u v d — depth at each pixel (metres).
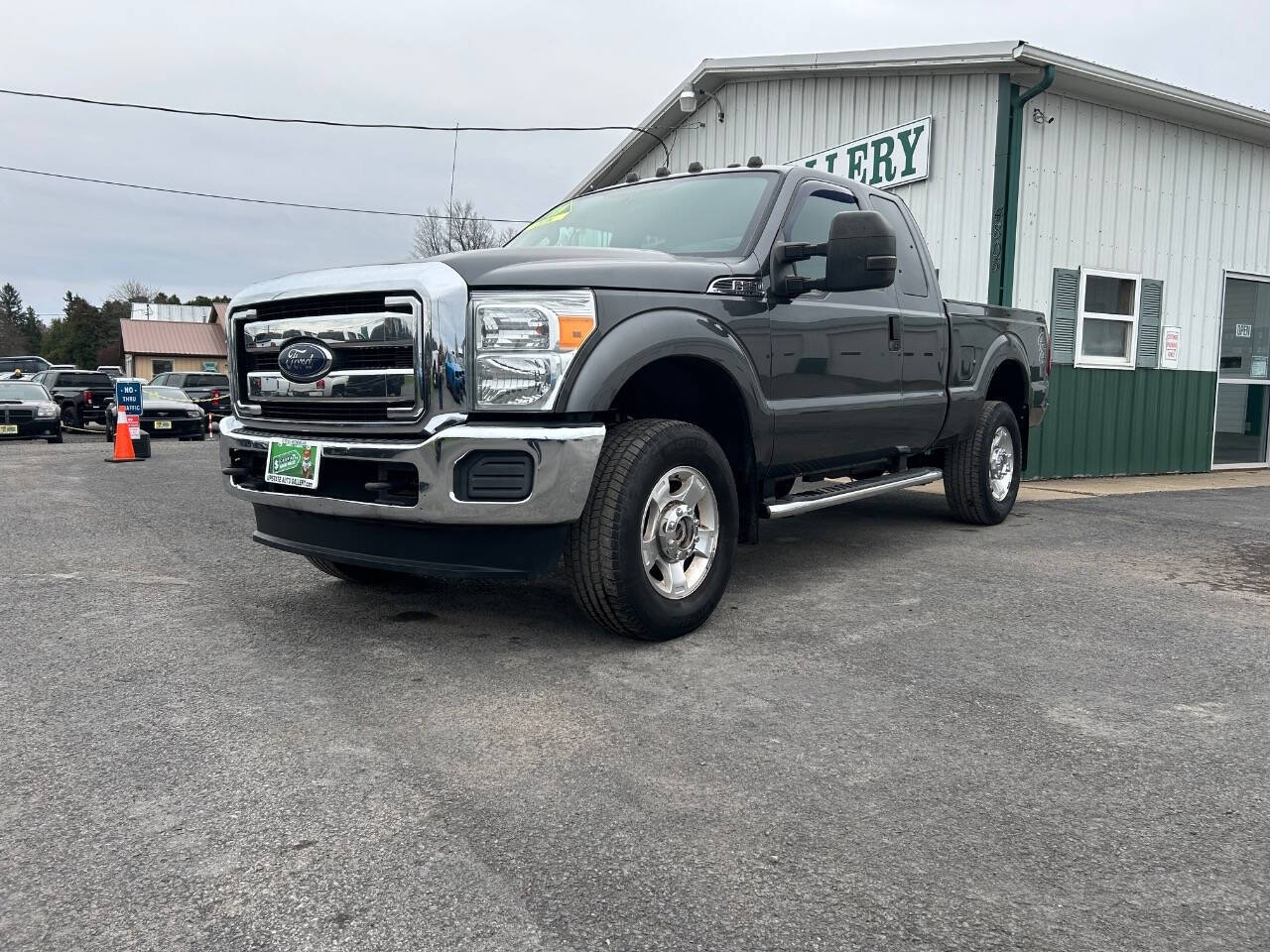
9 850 2.12
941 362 5.67
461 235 28.17
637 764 2.58
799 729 2.83
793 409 4.30
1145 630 3.95
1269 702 3.11
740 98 12.27
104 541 6.06
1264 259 11.98
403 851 2.11
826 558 5.43
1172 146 10.87
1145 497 8.71
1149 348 11.01
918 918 1.86
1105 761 2.62
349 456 3.42
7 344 100.38
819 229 4.74
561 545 3.40
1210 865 2.07
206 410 25.38
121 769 2.55
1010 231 9.37
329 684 3.23
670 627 3.66
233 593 4.58
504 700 3.07
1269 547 5.86
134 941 1.78
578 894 1.94
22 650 3.64
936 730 2.83
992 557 5.47
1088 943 1.78
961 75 9.57
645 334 3.48
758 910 1.89
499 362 3.28
